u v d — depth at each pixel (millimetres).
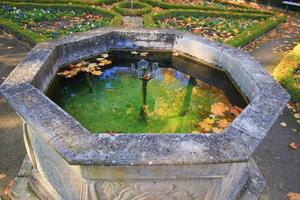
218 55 3207
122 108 2785
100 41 3402
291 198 2986
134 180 1900
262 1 10109
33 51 2805
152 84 3195
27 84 2260
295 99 4500
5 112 3865
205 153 1735
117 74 3324
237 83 2938
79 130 1849
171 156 1697
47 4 7566
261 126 1970
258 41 6926
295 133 3920
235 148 1784
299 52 5801
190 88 3154
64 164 2041
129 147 1737
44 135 1803
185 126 2586
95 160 1647
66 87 2953
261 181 2945
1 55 5336
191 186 1979
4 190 2830
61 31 6254
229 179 2166
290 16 9031
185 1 9180
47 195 2555
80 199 2131
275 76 5055
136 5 8172
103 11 7395
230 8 8586
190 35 3479
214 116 2711
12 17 6816
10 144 3365
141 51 3605
